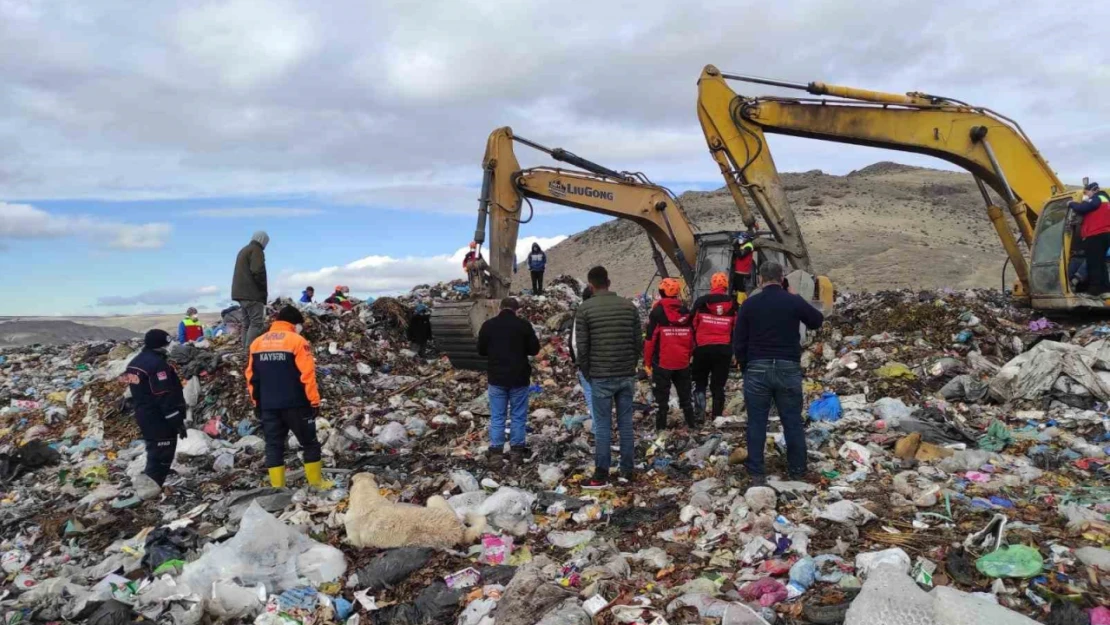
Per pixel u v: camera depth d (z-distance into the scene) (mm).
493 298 11180
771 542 4715
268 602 4512
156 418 6793
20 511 6680
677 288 7820
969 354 10086
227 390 9562
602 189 12016
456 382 11133
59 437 9602
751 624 3668
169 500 6699
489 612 4172
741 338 5988
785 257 12117
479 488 6484
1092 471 5902
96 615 4309
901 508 5164
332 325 13086
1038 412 7527
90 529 6012
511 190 11273
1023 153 12133
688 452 7008
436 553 5055
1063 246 11320
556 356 12211
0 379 14234
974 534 4543
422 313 13469
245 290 10555
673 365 7672
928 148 12023
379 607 4461
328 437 8484
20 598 4789
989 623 3184
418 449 8242
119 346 15586
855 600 3607
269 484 6965
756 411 5938
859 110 11844
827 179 96875
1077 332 10922
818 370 10547
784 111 11797
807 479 5953
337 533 5457
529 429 8562
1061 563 4023
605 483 6406
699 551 4836
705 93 11812
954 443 6793
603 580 4430
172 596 4473
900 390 8789
